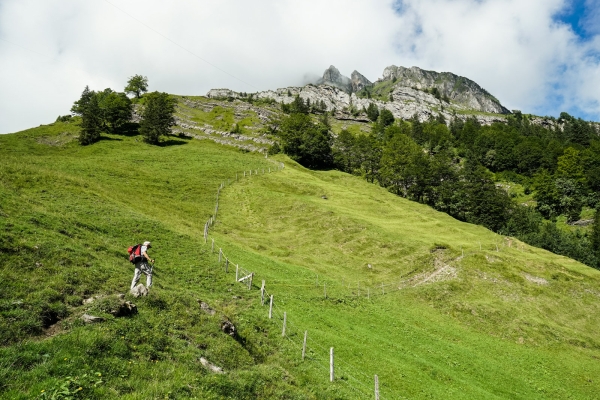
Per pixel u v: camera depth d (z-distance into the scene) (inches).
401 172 5014.8
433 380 1115.3
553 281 2231.8
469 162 6668.3
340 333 1263.5
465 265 2266.2
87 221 1401.3
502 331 1771.7
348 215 2925.7
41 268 768.3
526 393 1233.4
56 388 437.4
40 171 1894.7
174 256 1421.0
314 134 5654.5
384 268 2319.1
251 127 7194.9
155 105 5334.6
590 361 1625.2
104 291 778.2
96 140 4953.3
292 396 661.3
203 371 617.3
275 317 1136.8
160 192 2701.8
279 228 2711.6
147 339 635.5
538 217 5497.1
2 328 545.6
